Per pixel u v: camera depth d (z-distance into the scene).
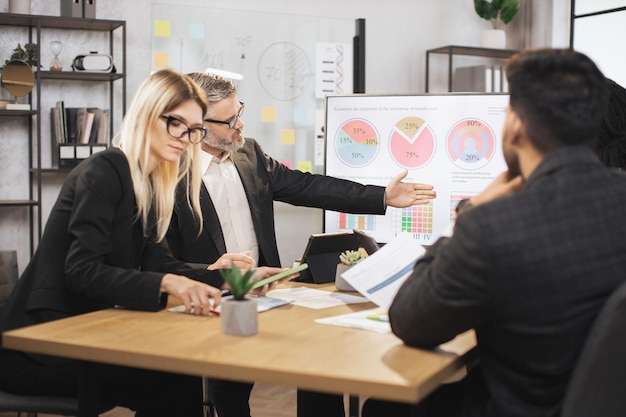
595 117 1.46
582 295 1.39
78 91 4.76
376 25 5.69
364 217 3.23
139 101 2.09
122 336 1.72
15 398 2.00
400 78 5.80
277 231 5.44
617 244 1.42
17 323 1.99
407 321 1.58
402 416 1.85
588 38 5.81
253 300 1.77
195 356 1.54
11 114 4.44
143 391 2.07
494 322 1.45
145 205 2.14
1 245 4.64
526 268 1.38
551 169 1.45
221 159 2.81
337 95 3.27
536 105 1.46
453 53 5.77
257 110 5.27
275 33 5.29
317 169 5.48
